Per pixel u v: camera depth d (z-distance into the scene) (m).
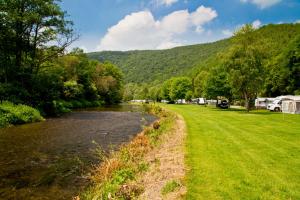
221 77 69.00
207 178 10.86
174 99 137.25
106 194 10.12
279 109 54.91
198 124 29.73
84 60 88.81
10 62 46.88
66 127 31.92
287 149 16.23
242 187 9.96
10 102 38.84
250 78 51.44
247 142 18.52
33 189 11.90
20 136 25.16
